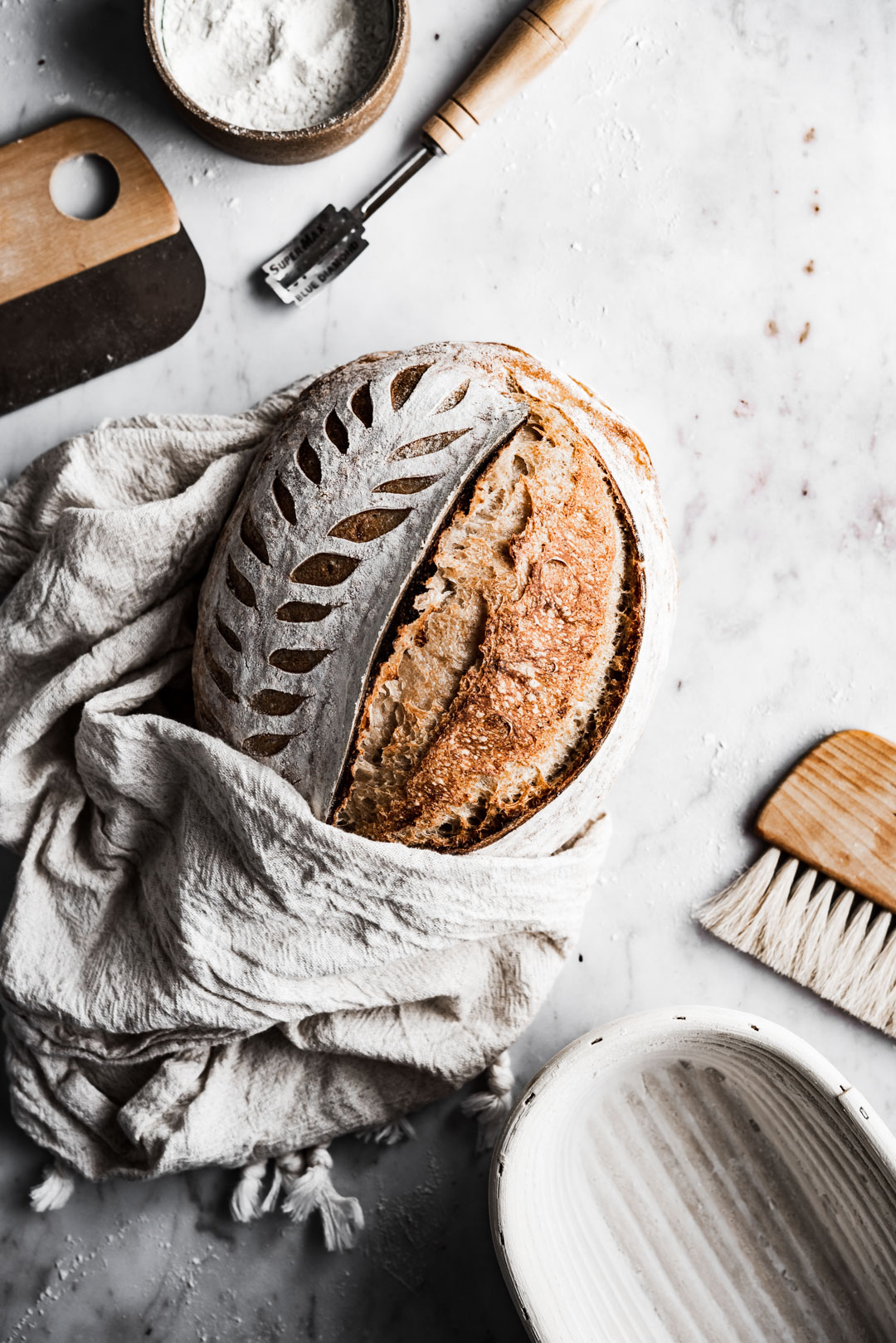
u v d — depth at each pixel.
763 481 0.85
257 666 0.71
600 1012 0.84
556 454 0.72
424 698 0.71
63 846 0.77
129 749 0.73
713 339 0.85
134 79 0.83
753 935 0.83
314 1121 0.80
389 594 0.70
